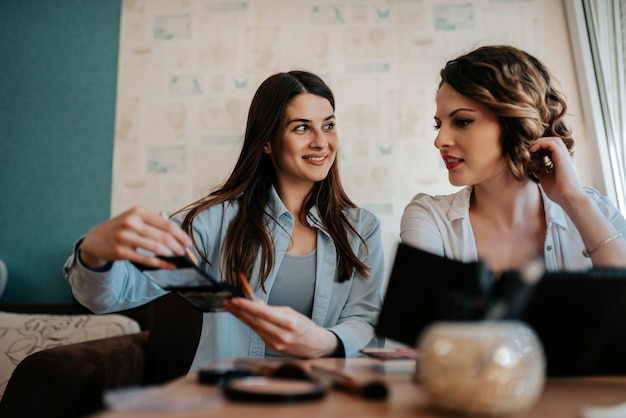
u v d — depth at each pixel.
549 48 2.80
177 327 1.86
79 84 3.04
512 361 0.55
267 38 2.97
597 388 0.75
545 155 1.40
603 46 2.57
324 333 1.09
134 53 3.04
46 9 3.11
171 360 1.84
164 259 0.93
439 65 2.87
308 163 1.59
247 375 0.74
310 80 1.64
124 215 0.96
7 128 3.04
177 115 2.97
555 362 0.80
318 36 2.94
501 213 1.47
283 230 1.59
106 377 1.51
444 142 1.38
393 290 0.87
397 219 2.79
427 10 2.90
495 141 1.35
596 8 2.60
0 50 3.10
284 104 1.59
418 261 0.86
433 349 0.57
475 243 1.49
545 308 0.79
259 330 0.97
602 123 2.62
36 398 1.37
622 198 2.48
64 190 2.97
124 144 2.98
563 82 2.76
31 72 3.07
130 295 1.25
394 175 2.81
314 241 1.62
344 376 0.71
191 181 2.92
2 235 2.96
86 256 1.05
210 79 2.98
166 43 3.02
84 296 1.16
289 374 0.72
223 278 1.54
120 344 1.73
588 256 1.32
